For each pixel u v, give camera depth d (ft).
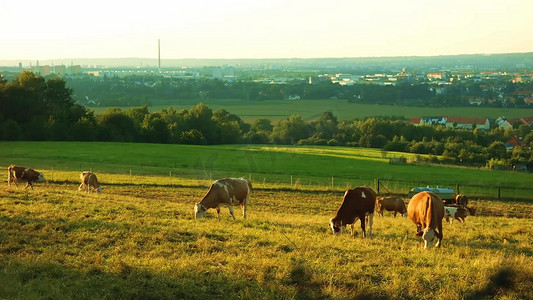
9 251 48.67
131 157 216.33
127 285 40.01
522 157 233.35
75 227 59.52
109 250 50.42
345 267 45.21
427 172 192.44
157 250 50.37
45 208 72.13
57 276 42.14
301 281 41.86
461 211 88.28
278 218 80.33
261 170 185.06
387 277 43.14
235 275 42.55
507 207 133.18
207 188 144.66
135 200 98.84
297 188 148.25
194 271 43.32
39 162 198.59
